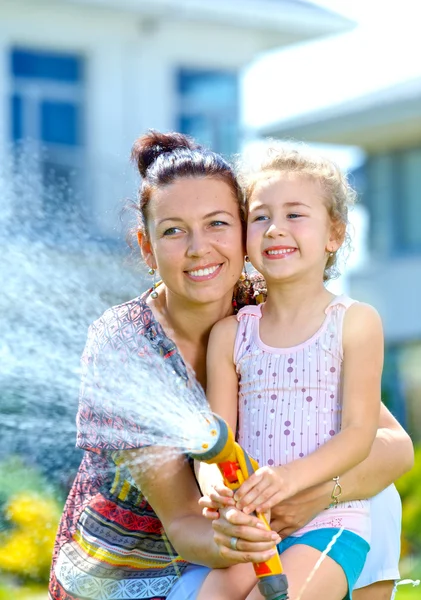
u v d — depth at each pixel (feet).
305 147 14.51
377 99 58.03
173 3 49.11
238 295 14.53
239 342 13.73
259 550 11.57
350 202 14.43
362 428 12.83
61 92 49.73
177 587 13.34
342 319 13.37
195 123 52.70
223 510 11.74
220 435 11.39
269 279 13.56
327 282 14.73
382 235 64.34
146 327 13.84
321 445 12.84
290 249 13.41
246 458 11.80
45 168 40.70
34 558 24.08
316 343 13.37
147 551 14.03
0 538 24.07
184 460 13.23
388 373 60.29
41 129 49.24
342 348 13.29
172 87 51.90
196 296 13.33
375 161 64.75
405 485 33.58
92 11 49.47
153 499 13.21
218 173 13.53
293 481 11.97
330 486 12.83
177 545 13.00
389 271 62.80
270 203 13.52
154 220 13.43
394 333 62.28
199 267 13.23
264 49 54.85
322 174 13.75
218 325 13.92
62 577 14.17
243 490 11.60
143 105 50.98
